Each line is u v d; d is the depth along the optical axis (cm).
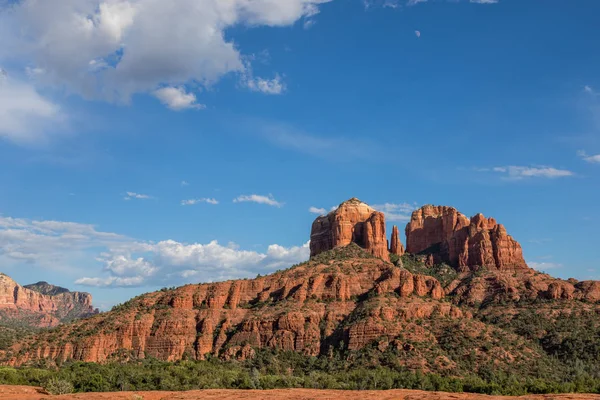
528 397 12512
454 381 16625
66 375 17675
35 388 16575
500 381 16788
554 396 12481
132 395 14900
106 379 17725
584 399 11931
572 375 18088
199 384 17338
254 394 14425
